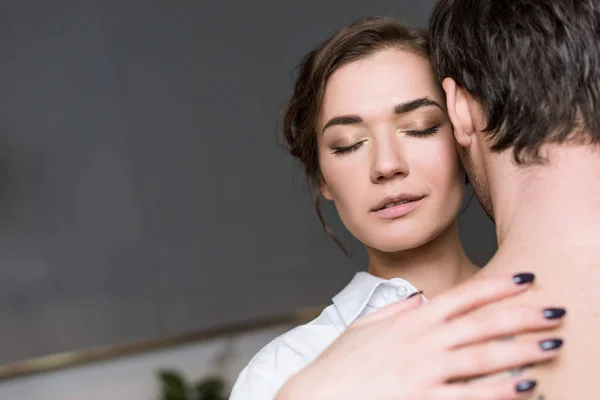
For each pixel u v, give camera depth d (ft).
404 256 3.61
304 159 3.91
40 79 12.89
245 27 14.15
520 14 2.39
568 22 2.30
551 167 2.30
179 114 13.80
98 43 13.30
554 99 2.28
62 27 13.08
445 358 2.13
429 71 3.35
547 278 2.18
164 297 13.51
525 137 2.31
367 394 2.13
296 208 14.10
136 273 13.35
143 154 13.55
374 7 13.42
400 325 2.29
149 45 13.64
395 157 3.26
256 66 14.17
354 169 3.39
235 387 3.70
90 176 13.17
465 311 2.26
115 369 13.10
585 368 2.02
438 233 3.40
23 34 12.80
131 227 13.39
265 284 14.11
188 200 13.79
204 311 13.73
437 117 3.32
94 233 13.15
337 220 14.11
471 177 2.69
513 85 2.34
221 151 14.02
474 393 2.05
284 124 3.93
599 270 2.15
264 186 14.14
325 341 3.68
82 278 13.01
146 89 13.58
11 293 12.55
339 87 3.39
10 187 12.64
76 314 12.89
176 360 13.53
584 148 2.28
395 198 3.32
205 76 13.97
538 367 2.07
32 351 12.57
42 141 12.89
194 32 13.92
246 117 14.14
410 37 3.47
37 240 12.76
